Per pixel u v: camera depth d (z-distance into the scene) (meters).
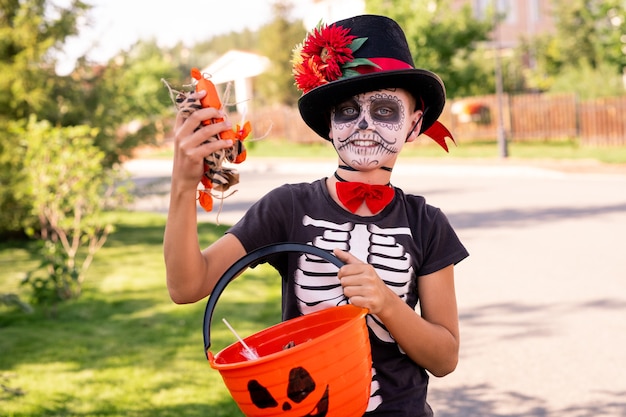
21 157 12.23
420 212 2.18
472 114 29.83
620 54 25.58
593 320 6.78
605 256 9.31
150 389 5.18
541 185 17.03
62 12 13.21
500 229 11.61
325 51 2.09
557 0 35.81
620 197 14.34
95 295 8.21
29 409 4.84
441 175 20.61
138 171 28.30
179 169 1.78
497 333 6.56
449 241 2.18
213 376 5.42
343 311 2.03
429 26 27.72
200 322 6.86
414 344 1.99
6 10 13.05
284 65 49.69
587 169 19.69
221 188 1.83
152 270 9.60
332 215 2.13
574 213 12.75
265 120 37.91
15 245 12.53
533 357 5.93
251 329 6.48
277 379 1.72
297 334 2.04
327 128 2.25
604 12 25.77
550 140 29.28
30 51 12.67
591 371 5.59
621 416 4.83
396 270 2.10
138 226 13.92
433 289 2.15
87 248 11.55
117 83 13.68
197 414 4.69
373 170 2.14
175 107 1.79
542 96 28.44
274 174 23.92
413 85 2.11
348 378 1.76
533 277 8.45
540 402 5.09
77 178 9.48
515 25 42.62
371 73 2.02
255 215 2.15
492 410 4.99
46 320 7.29
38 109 12.64
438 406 5.10
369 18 2.10
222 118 1.78
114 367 5.70
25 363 5.89
